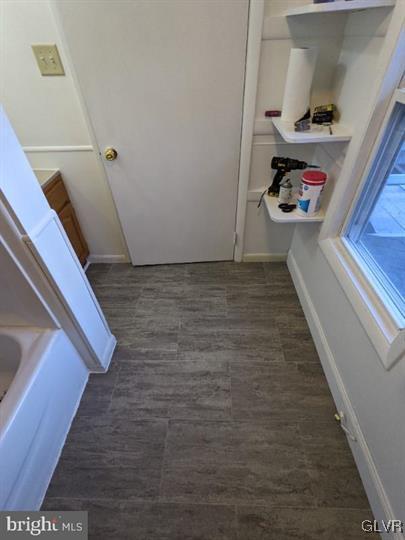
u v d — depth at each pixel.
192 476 1.14
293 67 1.26
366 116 1.03
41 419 1.10
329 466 1.15
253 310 1.80
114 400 1.39
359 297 1.09
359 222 1.31
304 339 1.62
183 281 2.04
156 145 1.62
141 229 1.99
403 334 0.84
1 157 0.82
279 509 1.05
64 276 1.15
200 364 1.52
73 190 1.87
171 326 1.73
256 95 1.47
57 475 1.16
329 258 1.34
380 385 0.98
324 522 1.02
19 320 1.22
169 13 1.24
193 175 1.75
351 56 1.21
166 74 1.40
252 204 1.88
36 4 1.26
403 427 0.85
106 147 1.63
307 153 1.67
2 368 1.37
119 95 1.45
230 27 1.28
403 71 0.91
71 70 1.40
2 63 1.43
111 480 1.14
